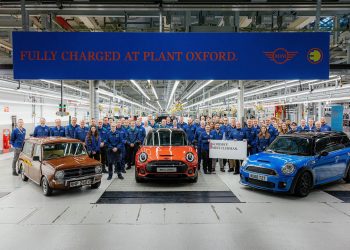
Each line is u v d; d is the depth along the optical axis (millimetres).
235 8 6234
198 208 5398
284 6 6191
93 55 5566
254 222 4711
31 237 4152
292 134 7352
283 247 3840
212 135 8688
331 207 5461
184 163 6887
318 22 5902
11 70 6395
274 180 6039
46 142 6781
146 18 8617
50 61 5520
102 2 6203
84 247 3838
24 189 6793
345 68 6918
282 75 5609
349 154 7379
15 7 6168
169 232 4320
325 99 13641
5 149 13961
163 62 5617
